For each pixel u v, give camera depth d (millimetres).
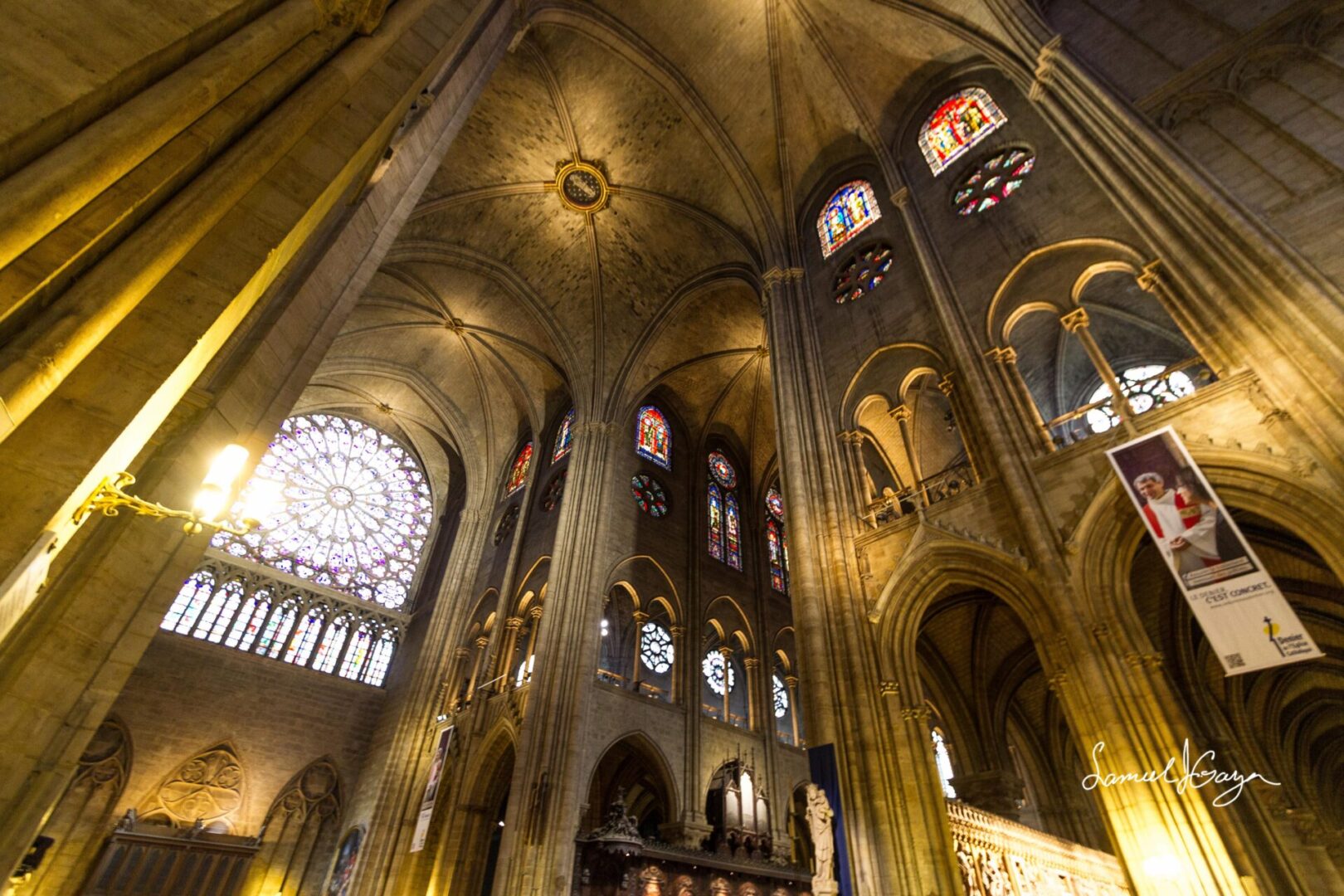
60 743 5379
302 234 7066
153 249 4426
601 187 25609
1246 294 9680
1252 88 11570
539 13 19172
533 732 18969
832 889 10625
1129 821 8766
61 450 4277
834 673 12656
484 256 26953
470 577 29641
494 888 16750
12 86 3643
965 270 15461
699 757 21359
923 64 19688
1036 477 11797
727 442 32875
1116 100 12773
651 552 25453
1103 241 12766
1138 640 9727
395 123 8539
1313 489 8680
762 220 22734
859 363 17031
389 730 26062
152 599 6227
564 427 30500
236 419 7297
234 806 23234
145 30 4449
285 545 28969
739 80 22203
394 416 34000
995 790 16703
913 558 12938
